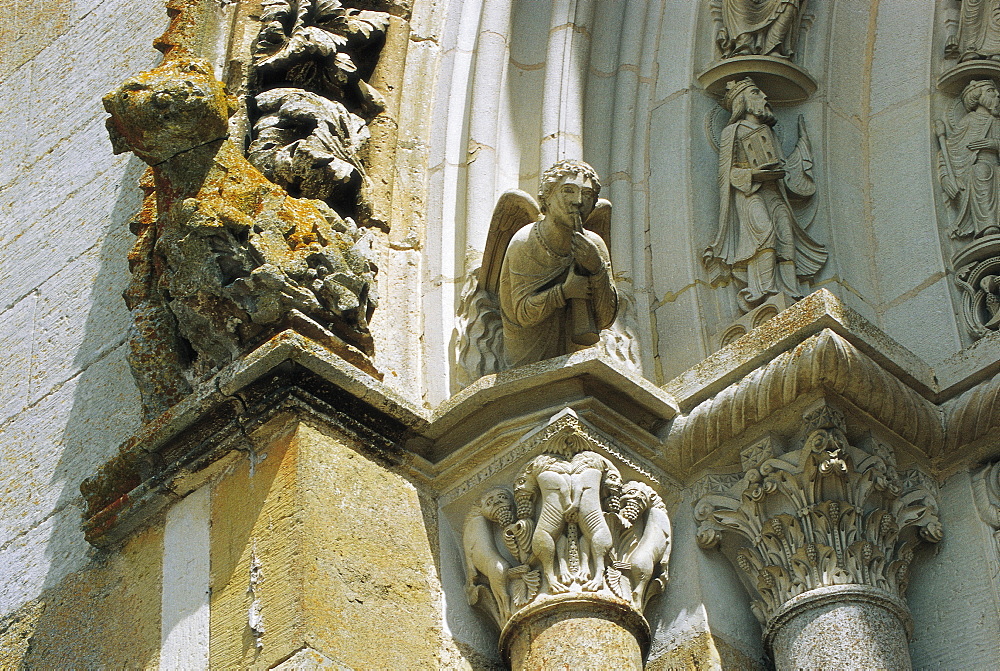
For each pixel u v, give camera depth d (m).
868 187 8.70
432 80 8.88
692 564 7.16
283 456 7.02
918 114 8.75
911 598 7.25
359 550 6.88
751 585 7.17
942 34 8.95
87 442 8.48
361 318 7.44
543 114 8.48
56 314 9.30
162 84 7.37
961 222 8.29
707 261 8.19
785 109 8.87
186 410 7.27
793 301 7.98
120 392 8.54
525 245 7.24
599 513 6.97
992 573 7.12
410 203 8.33
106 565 7.61
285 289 7.23
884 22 9.16
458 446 7.36
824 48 9.04
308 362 7.10
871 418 7.30
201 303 7.33
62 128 10.27
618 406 7.32
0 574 8.21
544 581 6.90
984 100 8.55
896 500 7.25
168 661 6.89
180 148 7.46
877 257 8.46
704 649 6.88
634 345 7.84
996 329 7.87
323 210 7.78
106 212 9.52
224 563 6.96
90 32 10.67
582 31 8.77
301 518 6.78
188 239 7.32
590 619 6.76
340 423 7.19
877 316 8.26
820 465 7.04
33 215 9.95
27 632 7.81
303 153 7.96
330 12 8.77
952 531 7.32
